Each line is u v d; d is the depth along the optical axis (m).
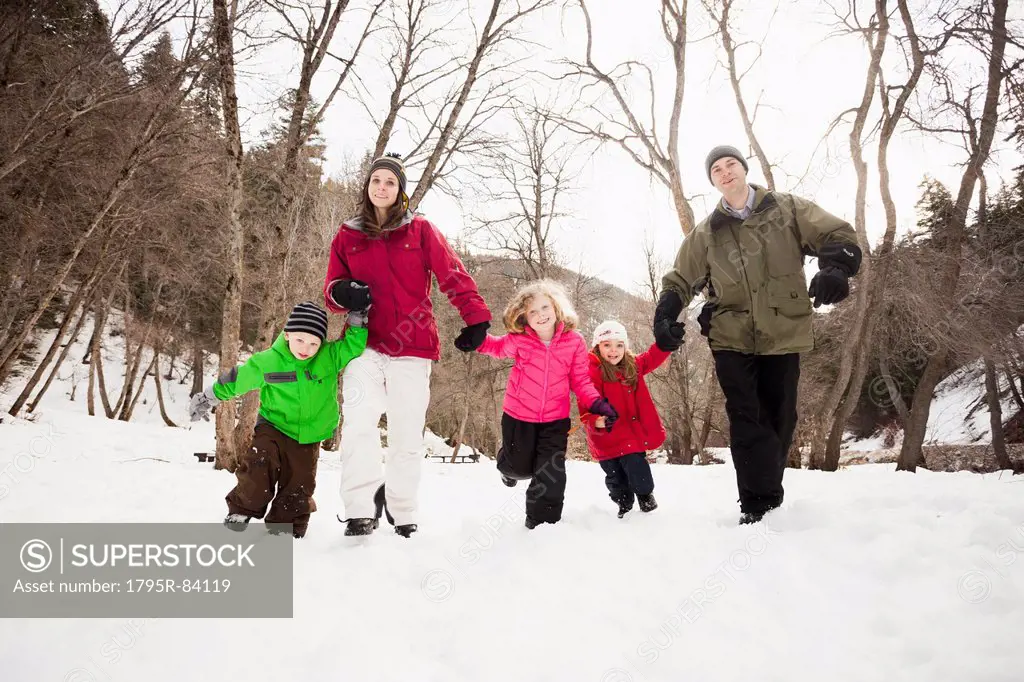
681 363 18.92
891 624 1.85
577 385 3.42
